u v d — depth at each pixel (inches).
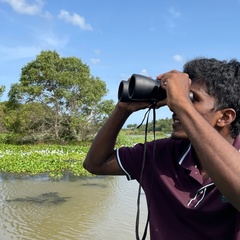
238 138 62.3
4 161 745.6
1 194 450.9
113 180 563.5
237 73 64.9
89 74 1429.6
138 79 64.7
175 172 67.2
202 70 64.1
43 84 1354.6
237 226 56.6
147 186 72.6
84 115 1386.6
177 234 63.6
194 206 61.7
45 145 1262.3
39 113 1336.1
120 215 356.5
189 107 55.2
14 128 1354.6
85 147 1181.7
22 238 290.7
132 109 75.7
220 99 62.5
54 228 315.3
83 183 535.2
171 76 58.9
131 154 78.2
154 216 67.7
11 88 1348.4
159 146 74.0
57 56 1373.0
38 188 493.4
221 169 50.7
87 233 302.2
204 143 52.5
